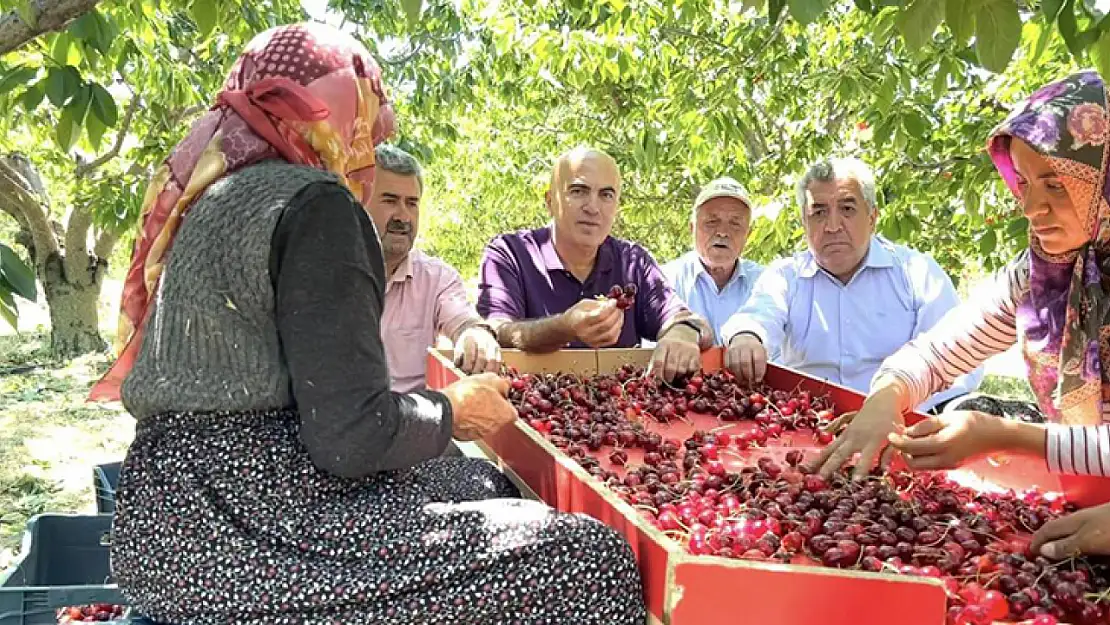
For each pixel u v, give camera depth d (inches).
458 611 63.7
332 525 65.6
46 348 531.8
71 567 116.3
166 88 280.4
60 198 551.5
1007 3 77.5
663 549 60.7
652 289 173.5
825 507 80.2
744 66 271.6
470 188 625.6
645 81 355.6
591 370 143.3
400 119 376.5
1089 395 95.9
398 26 362.6
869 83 233.0
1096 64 100.7
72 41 147.0
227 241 66.6
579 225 167.8
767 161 306.2
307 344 64.1
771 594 56.1
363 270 67.1
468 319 155.6
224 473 66.0
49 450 293.4
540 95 435.8
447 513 67.1
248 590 63.5
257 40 77.7
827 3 74.2
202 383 66.1
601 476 90.0
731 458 101.8
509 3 333.4
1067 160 89.8
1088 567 71.5
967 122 229.1
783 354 179.5
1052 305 99.2
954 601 63.0
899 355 108.5
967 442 82.7
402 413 68.9
